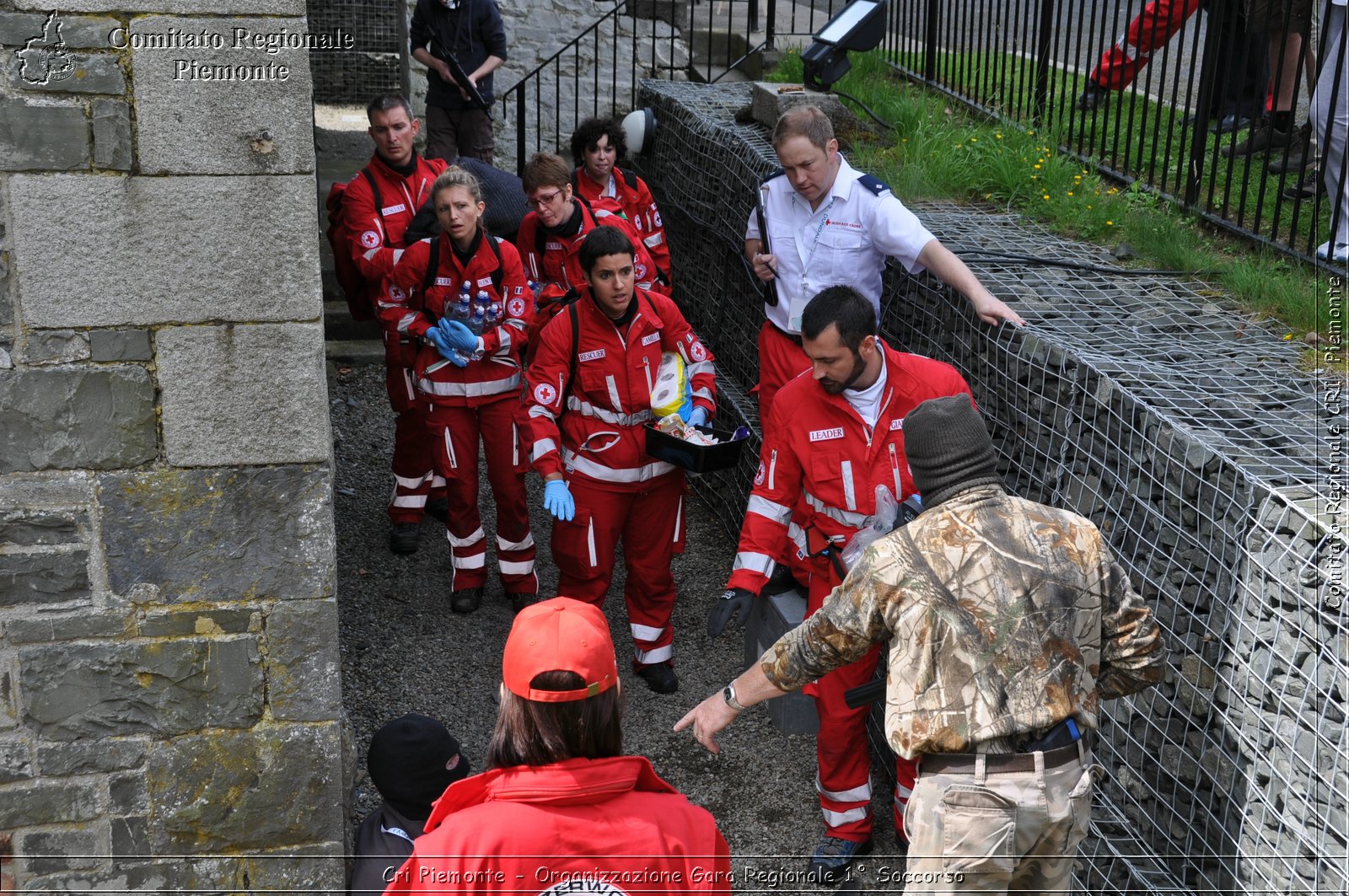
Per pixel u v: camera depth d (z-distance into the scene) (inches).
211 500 113.6
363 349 312.5
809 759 174.6
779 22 407.8
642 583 186.2
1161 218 202.5
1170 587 130.0
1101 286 183.0
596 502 179.3
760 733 180.4
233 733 118.6
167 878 120.6
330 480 115.7
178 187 106.3
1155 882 128.0
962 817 101.1
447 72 311.9
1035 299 176.2
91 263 106.2
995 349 167.5
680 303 314.7
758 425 232.1
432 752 125.2
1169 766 129.5
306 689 118.9
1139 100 287.6
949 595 101.8
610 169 239.8
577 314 173.8
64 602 112.7
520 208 255.1
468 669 193.5
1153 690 132.7
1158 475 132.7
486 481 262.4
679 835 85.3
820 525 146.9
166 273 107.7
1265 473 119.3
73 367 108.3
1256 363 153.1
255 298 109.8
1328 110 187.6
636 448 178.1
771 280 190.1
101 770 116.9
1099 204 213.0
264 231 108.6
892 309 203.0
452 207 187.3
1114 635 104.8
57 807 116.9
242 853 121.4
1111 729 141.3
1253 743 115.0
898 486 141.9
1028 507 105.3
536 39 387.2
